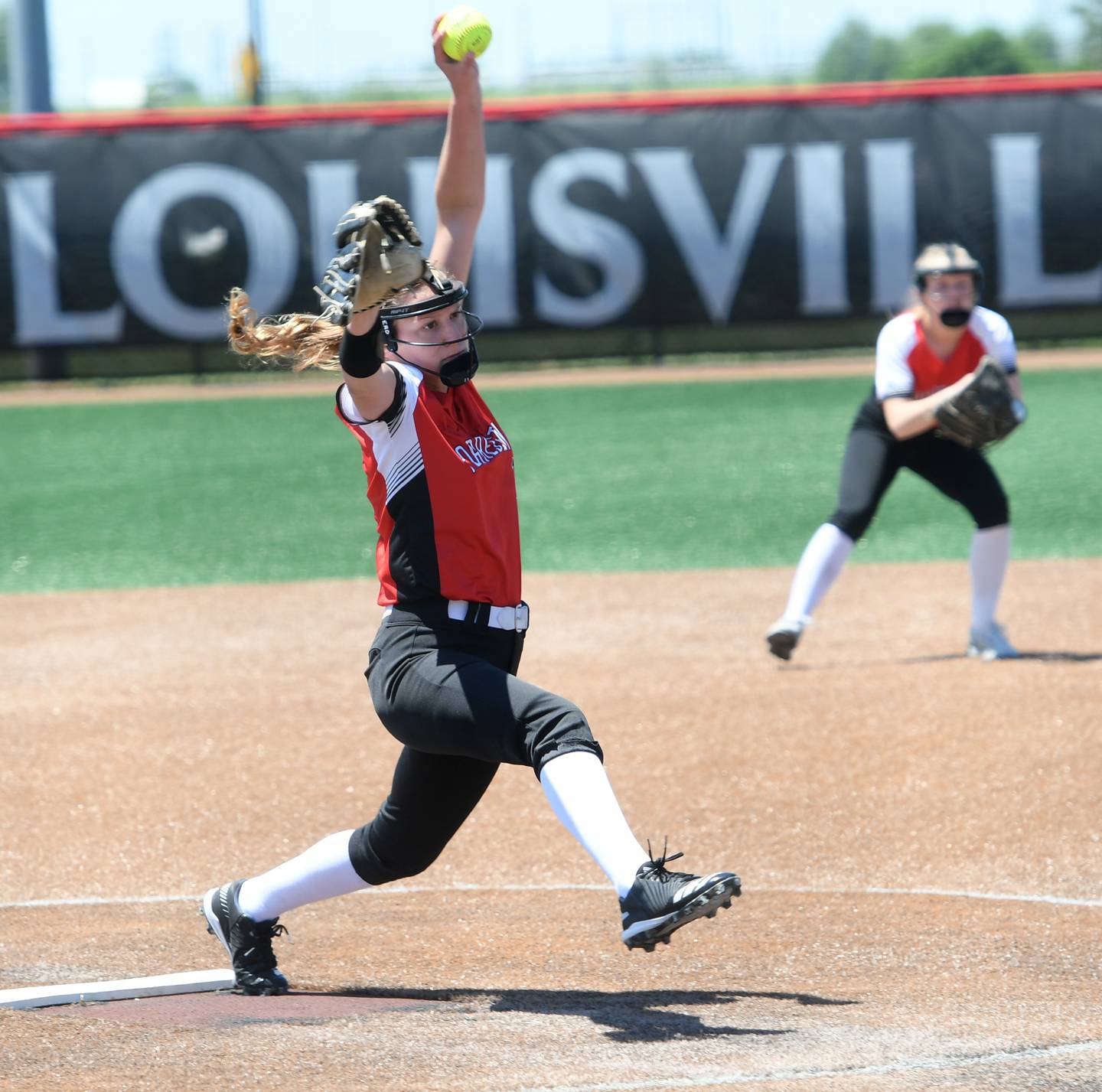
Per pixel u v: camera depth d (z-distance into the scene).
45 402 64.19
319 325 12.41
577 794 11.31
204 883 17.53
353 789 20.58
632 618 30.41
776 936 15.00
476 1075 10.60
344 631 30.12
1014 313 66.19
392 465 11.98
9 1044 11.42
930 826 18.50
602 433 53.59
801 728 22.27
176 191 65.31
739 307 66.44
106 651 28.78
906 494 44.84
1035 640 27.05
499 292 66.44
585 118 65.62
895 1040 11.51
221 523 42.22
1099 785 19.30
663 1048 11.32
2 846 18.73
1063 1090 10.27
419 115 65.19
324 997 13.20
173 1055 11.12
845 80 133.25
